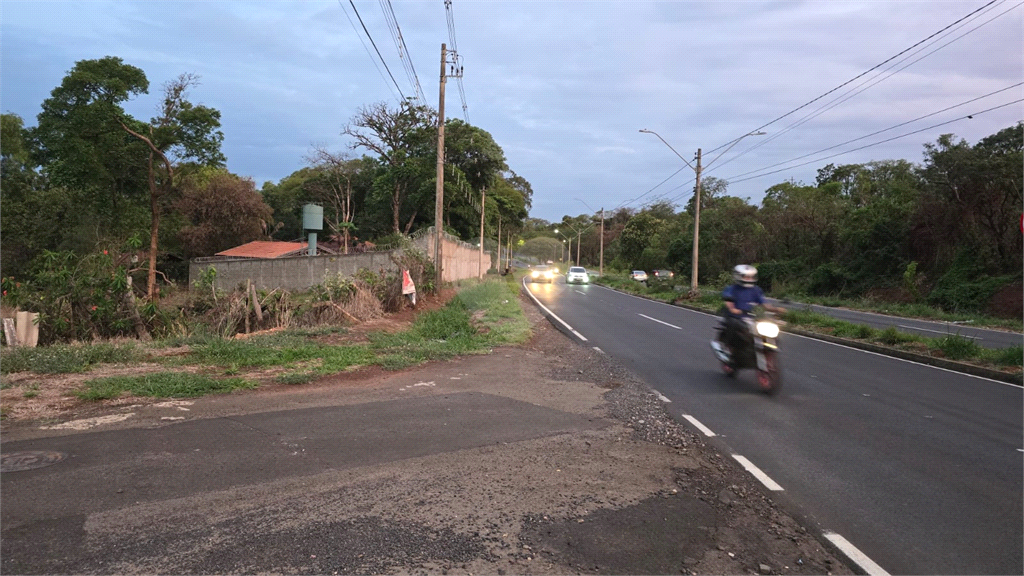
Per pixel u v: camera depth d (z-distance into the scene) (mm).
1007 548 4039
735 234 49844
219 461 5199
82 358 8953
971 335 18891
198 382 7957
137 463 5082
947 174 30844
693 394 8852
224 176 47875
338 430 6262
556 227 146375
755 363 9352
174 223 41719
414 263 21781
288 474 4953
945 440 6594
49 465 4984
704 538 4082
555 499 4648
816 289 39938
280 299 14180
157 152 30750
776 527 4312
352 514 4227
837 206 43906
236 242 45781
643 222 79062
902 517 4527
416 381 9047
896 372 11305
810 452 6102
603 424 6949
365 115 49938
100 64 30547
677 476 5305
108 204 36750
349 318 14891
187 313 13750
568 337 15797
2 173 37531
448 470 5191
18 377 8039
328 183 57562
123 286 12000
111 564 3451
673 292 35156
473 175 51500
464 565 3582
